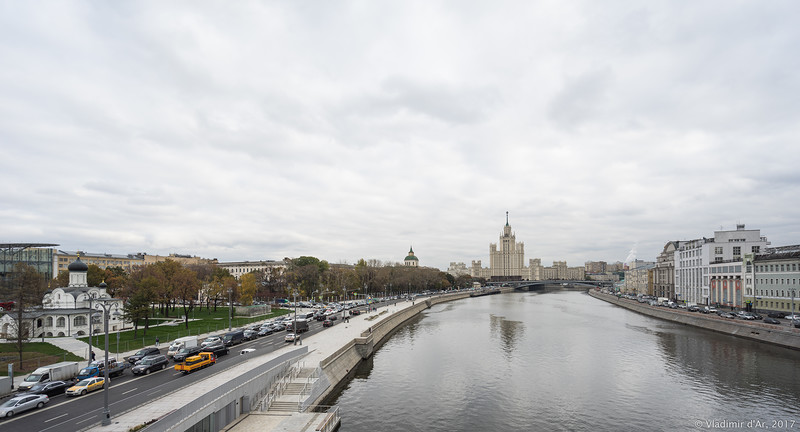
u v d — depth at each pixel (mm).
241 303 172750
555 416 64625
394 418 63469
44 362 74062
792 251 142750
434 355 104438
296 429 51188
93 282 151250
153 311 142125
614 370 89000
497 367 92125
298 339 95000
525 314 195750
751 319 131500
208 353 71375
